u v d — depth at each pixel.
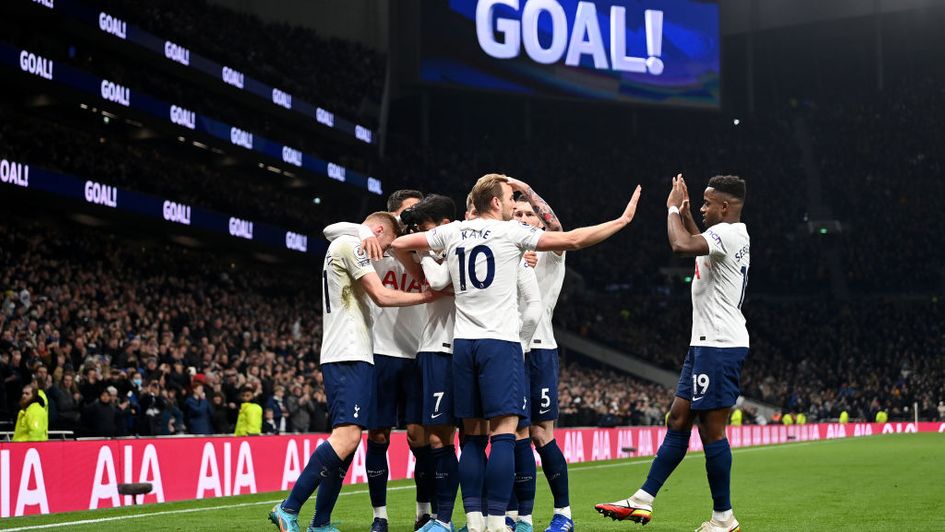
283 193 33.62
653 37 40.28
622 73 39.78
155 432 14.65
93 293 20.41
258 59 30.69
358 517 8.00
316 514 5.90
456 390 5.45
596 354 38.16
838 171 49.00
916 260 44.69
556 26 38.84
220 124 26.73
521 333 5.77
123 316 19.31
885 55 52.50
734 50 51.91
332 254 5.89
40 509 8.77
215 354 19.50
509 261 5.45
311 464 5.70
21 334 15.77
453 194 42.03
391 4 38.12
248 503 9.66
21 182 20.59
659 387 36.59
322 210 33.66
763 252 45.38
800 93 53.50
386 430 6.46
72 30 23.48
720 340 6.00
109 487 9.57
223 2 33.41
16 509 8.52
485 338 5.37
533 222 6.29
